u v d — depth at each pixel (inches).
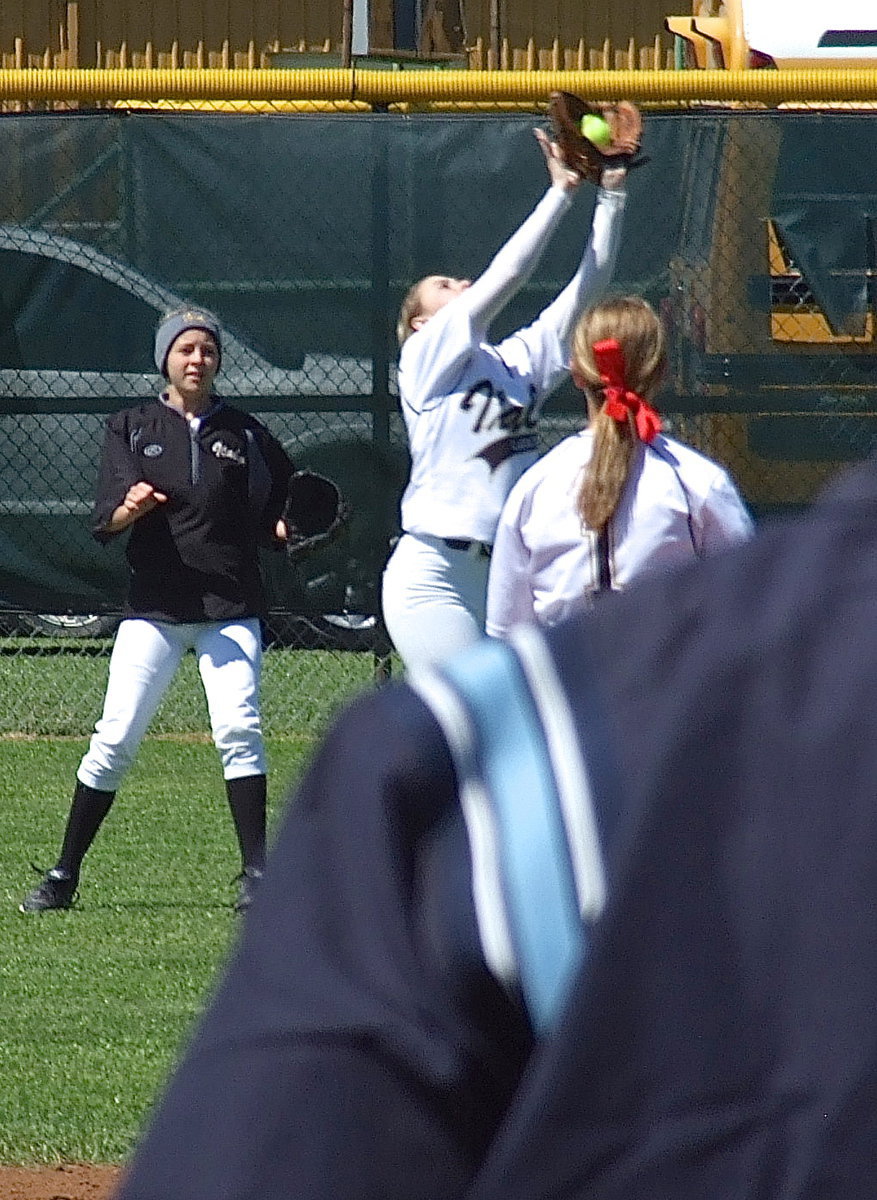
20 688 1515.7
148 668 974.4
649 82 1333.7
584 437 719.7
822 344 1333.7
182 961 888.3
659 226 1332.4
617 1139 138.8
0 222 1370.6
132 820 1184.2
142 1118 677.3
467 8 2628.0
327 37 2672.2
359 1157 147.2
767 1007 138.2
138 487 961.5
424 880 153.3
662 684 149.9
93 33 2691.9
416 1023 149.1
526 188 1337.4
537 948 147.0
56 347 1378.0
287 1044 149.9
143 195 1362.0
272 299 1359.5
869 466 155.4
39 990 842.8
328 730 163.9
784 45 1664.6
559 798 149.1
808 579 148.6
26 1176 623.2
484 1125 148.8
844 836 138.7
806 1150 135.3
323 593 1362.0
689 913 140.8
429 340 906.1
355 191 1349.7
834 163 1325.0
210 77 1341.0
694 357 1338.6
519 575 725.9
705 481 699.4
